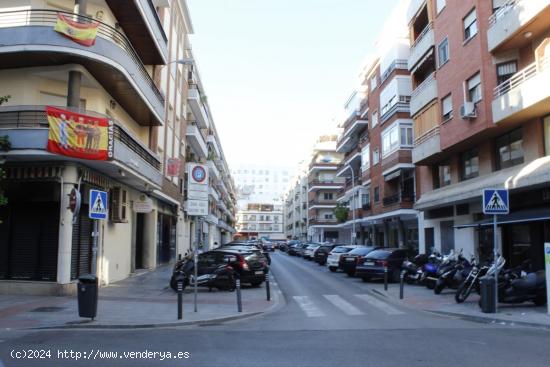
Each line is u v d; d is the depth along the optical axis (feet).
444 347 24.95
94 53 48.78
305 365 21.07
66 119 46.75
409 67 91.76
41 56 48.08
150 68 79.05
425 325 33.09
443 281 51.90
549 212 47.03
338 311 41.27
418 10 87.20
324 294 54.95
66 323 32.53
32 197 48.60
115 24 61.00
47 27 46.85
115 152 50.83
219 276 55.77
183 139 114.52
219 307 42.37
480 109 61.72
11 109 47.39
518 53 58.65
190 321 34.27
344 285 65.51
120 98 62.03
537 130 55.21
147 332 30.48
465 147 71.92
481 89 61.46
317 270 95.30
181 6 105.29
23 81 50.88
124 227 68.74
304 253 140.87
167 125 92.17
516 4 53.36
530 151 56.54
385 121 112.16
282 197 481.05
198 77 134.51
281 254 206.39
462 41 67.87
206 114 143.23
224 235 310.24
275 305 45.55
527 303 42.75
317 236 245.45
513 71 59.06
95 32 48.85
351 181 154.81
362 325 33.19
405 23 103.19
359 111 141.59
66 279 47.65
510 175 57.16
